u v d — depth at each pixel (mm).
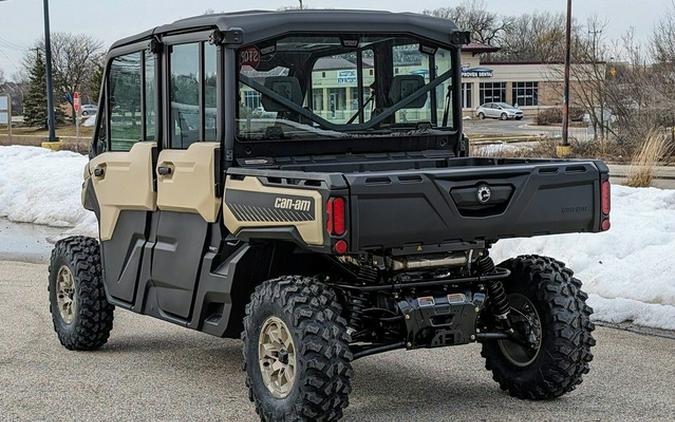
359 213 5117
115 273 7391
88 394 6621
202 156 6215
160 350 7930
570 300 5992
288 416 5387
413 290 5664
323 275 5996
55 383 6910
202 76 6359
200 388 6746
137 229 7059
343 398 5332
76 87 93062
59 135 58875
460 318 5703
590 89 32812
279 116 6312
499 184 5555
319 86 6438
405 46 6699
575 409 6035
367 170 6441
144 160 6836
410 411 6062
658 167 22766
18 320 9062
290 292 5457
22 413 6199
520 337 6180
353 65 6527
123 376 7094
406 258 5625
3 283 10992
